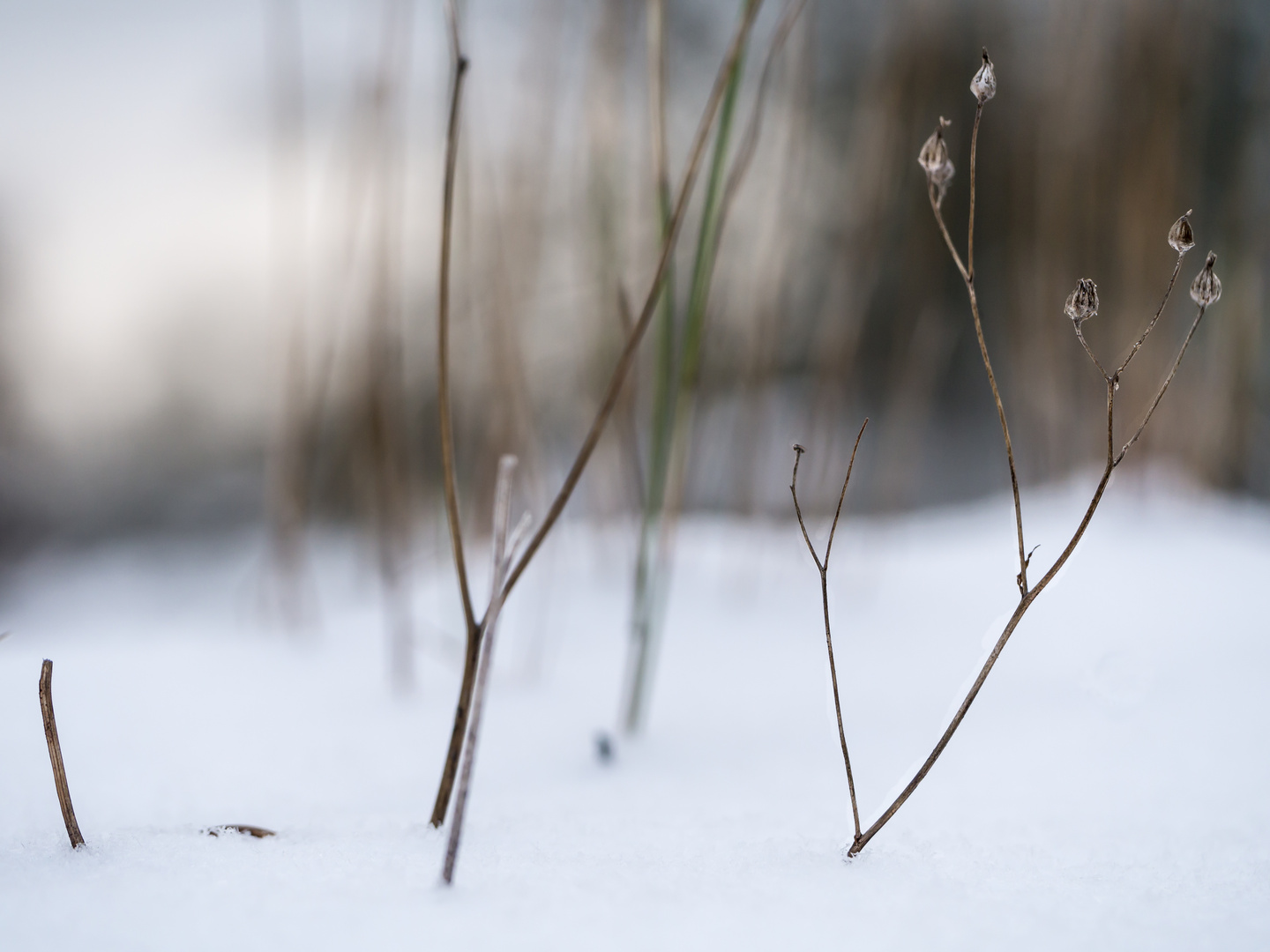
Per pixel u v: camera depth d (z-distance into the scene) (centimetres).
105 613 168
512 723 65
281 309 102
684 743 58
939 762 53
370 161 90
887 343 152
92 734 60
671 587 98
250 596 169
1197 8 107
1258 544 93
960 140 149
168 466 205
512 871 43
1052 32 105
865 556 103
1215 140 127
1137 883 43
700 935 41
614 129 88
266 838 46
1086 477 109
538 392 135
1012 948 41
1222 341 108
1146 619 75
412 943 40
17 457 198
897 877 43
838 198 155
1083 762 52
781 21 58
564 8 96
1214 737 54
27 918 41
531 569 101
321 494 135
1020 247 109
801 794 51
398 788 53
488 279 91
